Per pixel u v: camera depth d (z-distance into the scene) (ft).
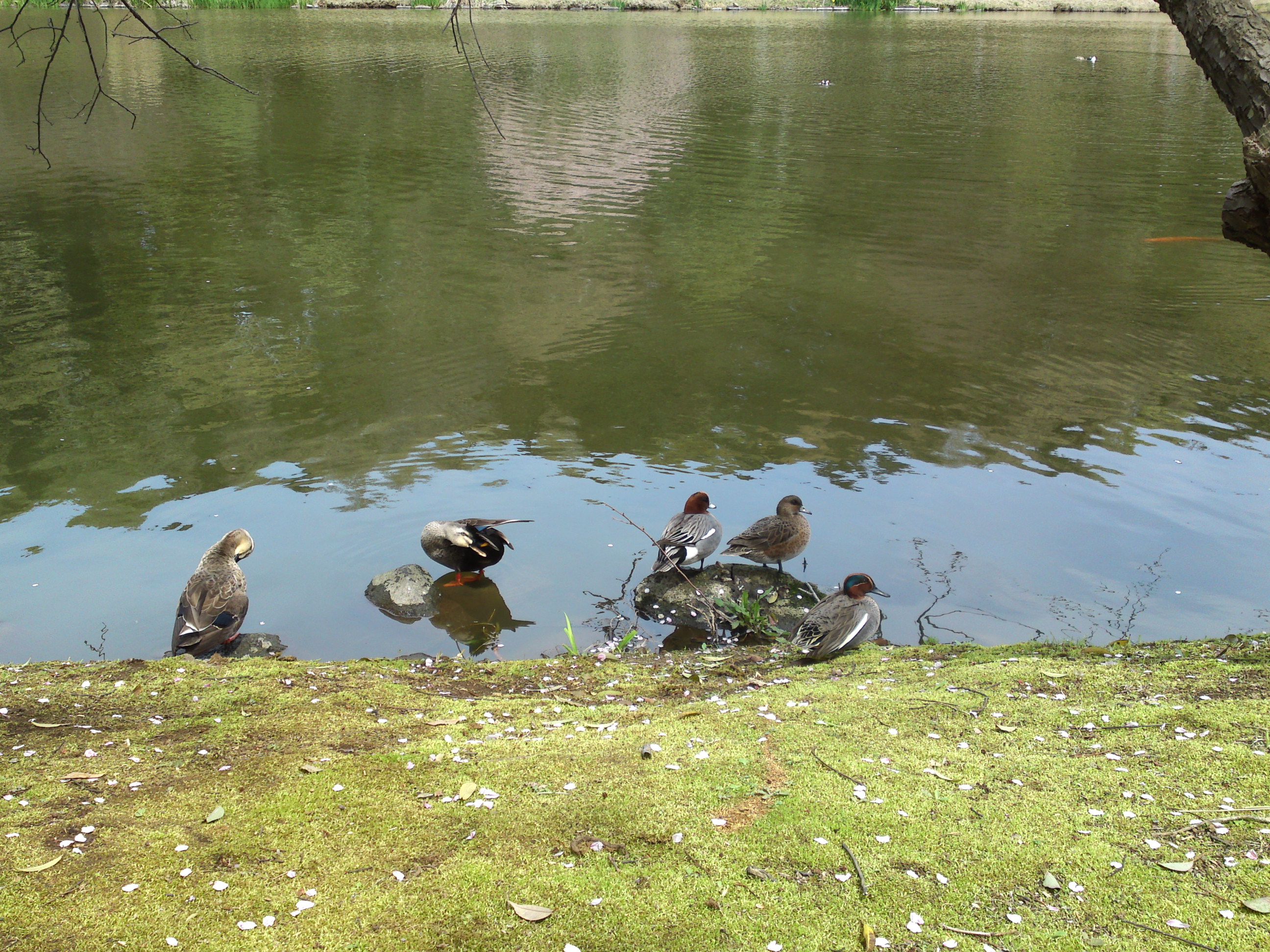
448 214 62.23
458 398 36.88
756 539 26.43
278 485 30.30
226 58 125.18
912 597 24.54
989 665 19.31
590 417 35.42
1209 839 11.69
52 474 30.53
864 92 110.73
